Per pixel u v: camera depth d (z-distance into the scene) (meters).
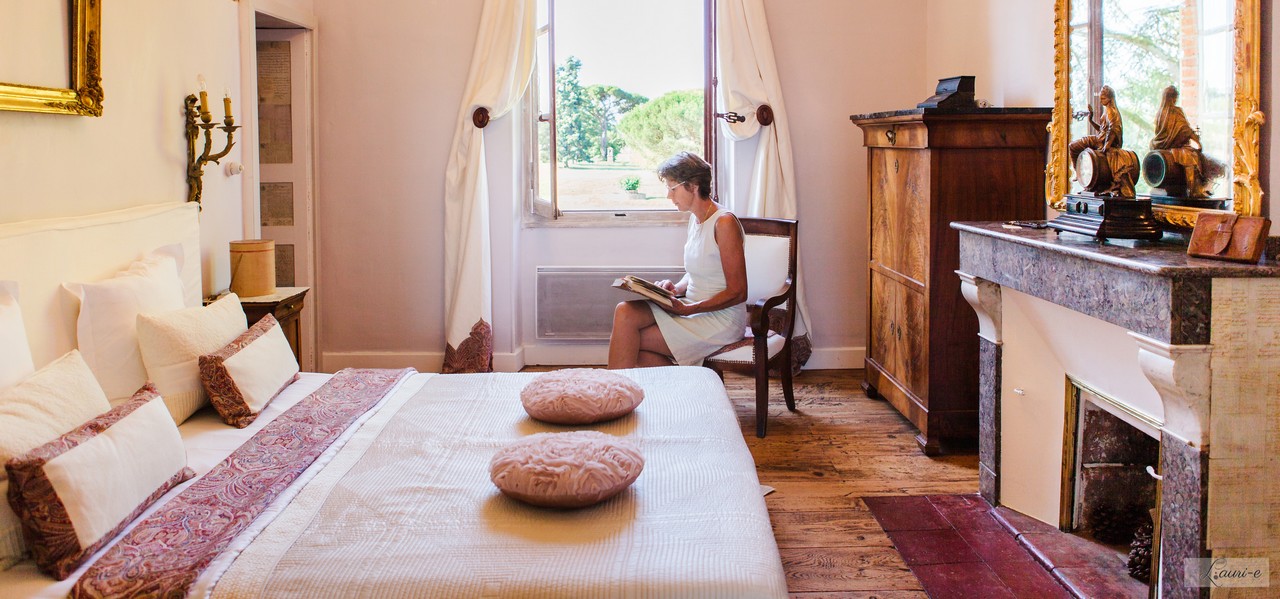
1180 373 2.07
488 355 5.24
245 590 1.78
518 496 2.11
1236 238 2.12
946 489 3.53
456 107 5.23
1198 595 2.13
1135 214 2.56
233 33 4.08
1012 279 2.92
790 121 5.29
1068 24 3.29
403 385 3.21
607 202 5.47
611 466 2.14
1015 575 2.81
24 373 2.25
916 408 4.05
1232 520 2.12
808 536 3.11
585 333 5.48
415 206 5.31
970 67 4.64
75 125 2.93
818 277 5.40
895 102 5.28
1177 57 2.61
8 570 1.89
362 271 5.36
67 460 1.91
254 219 4.27
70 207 2.91
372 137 5.27
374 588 1.79
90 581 1.78
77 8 2.84
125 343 2.75
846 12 5.23
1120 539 2.96
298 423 2.72
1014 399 3.22
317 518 2.08
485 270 5.20
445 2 5.17
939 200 3.82
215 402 2.79
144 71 3.33
